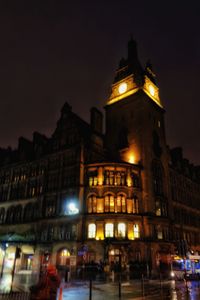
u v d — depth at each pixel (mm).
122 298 16422
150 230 41719
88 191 41719
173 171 58688
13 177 56312
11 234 46000
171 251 42969
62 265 37469
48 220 44188
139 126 50438
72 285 24031
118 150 51812
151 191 45406
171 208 50000
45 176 48719
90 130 50812
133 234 39406
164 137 56250
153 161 49875
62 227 41812
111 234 38375
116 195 41156
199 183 71438
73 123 48875
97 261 36406
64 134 49344
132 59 59688
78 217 39812
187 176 65312
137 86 54125
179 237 52281
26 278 29781
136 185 43906
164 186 50125
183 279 31062
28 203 50156
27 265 45031
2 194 56625
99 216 39219
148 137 50312
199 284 26109
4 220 53000
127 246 37219
